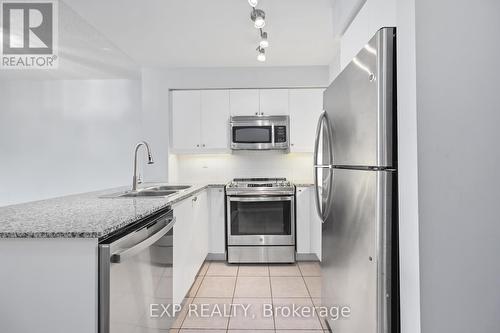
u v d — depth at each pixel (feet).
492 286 3.47
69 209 4.96
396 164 4.01
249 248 11.12
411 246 3.56
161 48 10.06
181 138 12.01
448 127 3.47
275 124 11.73
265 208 11.12
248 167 13.09
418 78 3.44
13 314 3.51
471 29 3.51
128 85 14.08
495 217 3.48
